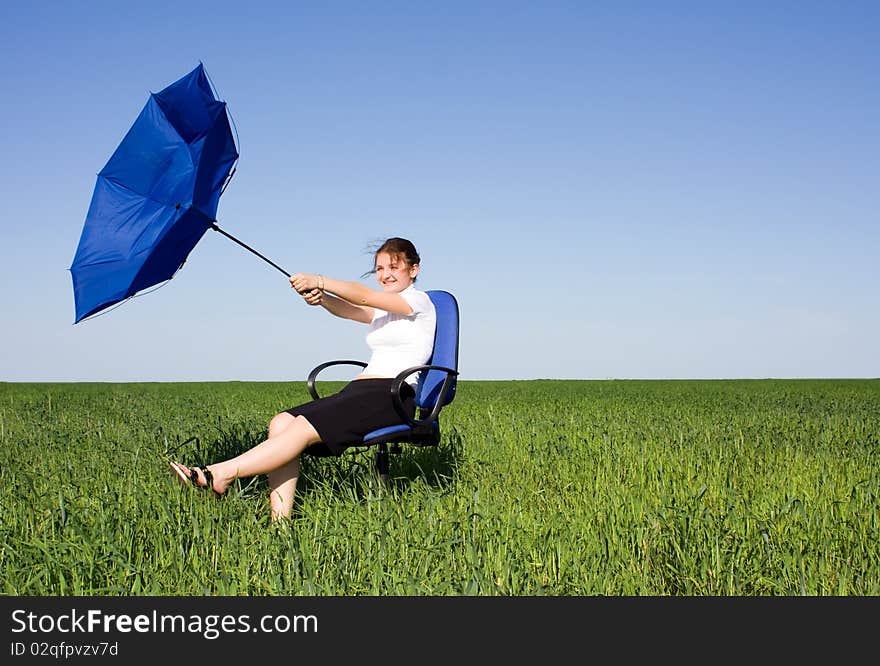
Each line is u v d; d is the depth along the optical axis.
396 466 6.18
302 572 3.53
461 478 6.04
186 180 4.30
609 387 25.91
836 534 4.23
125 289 4.22
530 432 8.57
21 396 17.86
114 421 10.42
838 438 8.61
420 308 5.16
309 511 4.71
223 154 4.54
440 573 3.71
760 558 3.86
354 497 4.82
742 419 11.18
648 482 5.72
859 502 4.93
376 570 3.51
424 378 5.36
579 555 3.84
